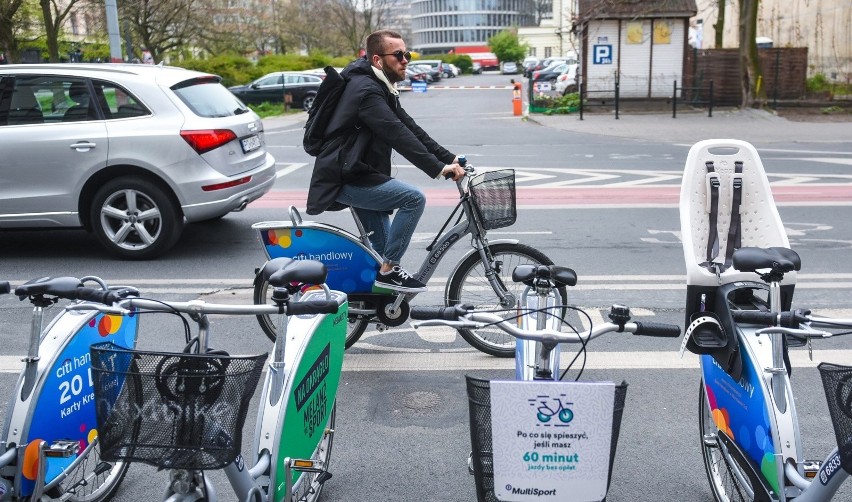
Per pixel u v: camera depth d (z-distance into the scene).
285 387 3.12
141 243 8.33
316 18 62.03
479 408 2.46
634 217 10.26
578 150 18.02
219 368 2.45
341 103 5.03
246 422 4.59
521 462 2.40
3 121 8.09
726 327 3.24
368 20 65.44
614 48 27.42
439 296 7.09
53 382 3.13
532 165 15.42
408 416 4.68
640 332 2.73
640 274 7.58
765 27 37.56
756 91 26.03
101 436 2.49
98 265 8.13
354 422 4.60
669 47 27.22
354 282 5.34
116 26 20.12
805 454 4.11
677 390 4.96
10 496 3.00
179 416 2.46
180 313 2.79
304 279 2.84
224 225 10.01
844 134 20.11
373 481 3.95
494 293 5.52
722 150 4.35
